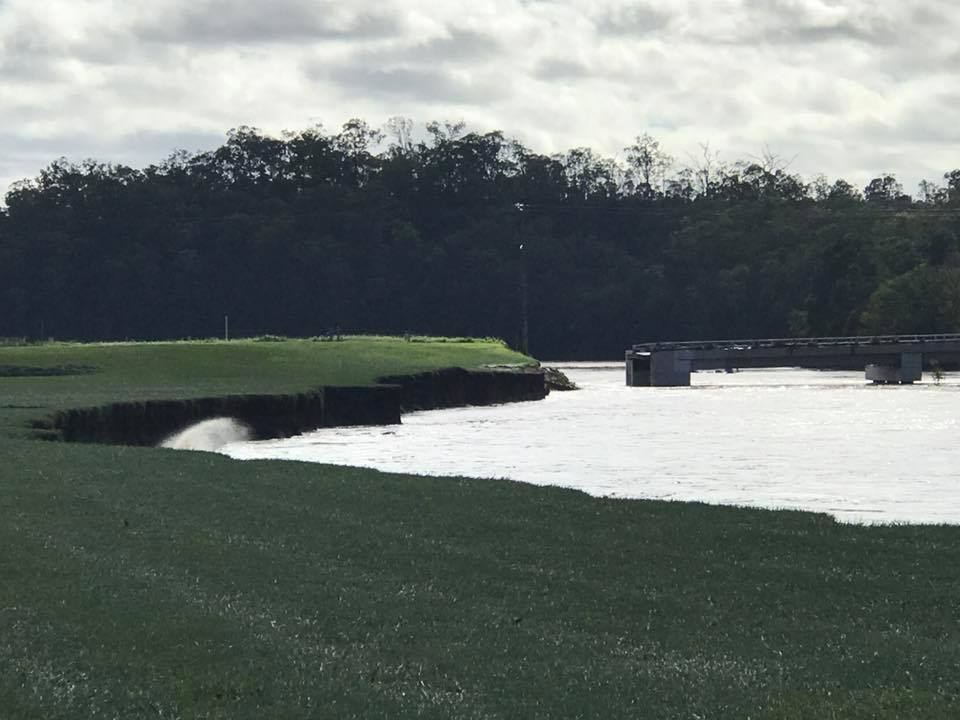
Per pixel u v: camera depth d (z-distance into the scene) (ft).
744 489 133.90
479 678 55.93
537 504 93.09
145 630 60.23
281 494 95.40
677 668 57.72
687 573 74.08
